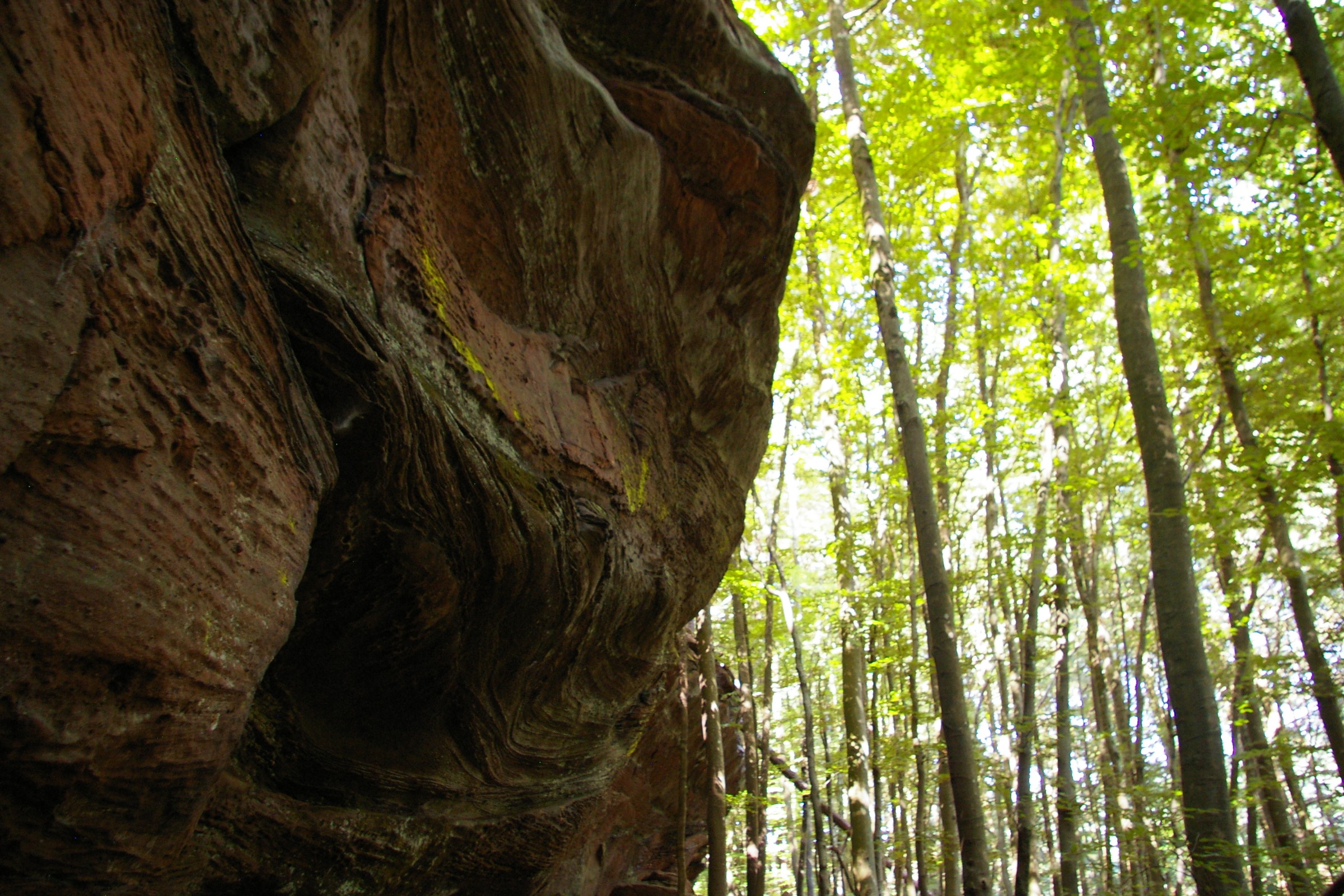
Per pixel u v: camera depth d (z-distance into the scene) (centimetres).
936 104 1250
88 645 182
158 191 206
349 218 334
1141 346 707
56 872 203
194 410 215
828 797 1589
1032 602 1144
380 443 313
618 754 748
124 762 206
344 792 421
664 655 728
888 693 1428
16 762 175
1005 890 2302
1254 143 685
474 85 396
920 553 782
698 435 683
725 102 579
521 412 439
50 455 170
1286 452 897
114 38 189
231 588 233
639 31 528
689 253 603
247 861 379
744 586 1101
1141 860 1530
